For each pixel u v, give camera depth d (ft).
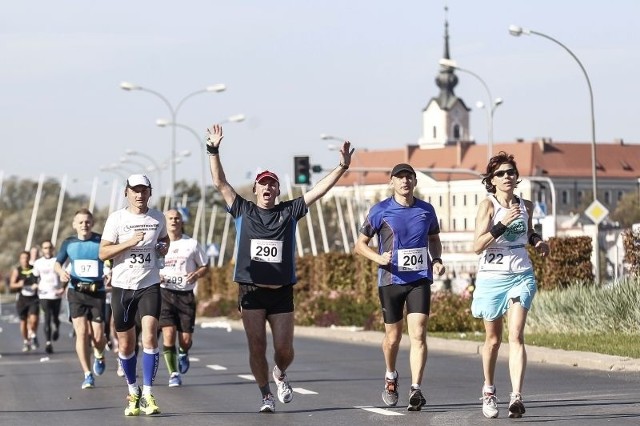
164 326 129.08
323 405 103.71
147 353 99.81
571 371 134.21
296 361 163.22
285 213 94.94
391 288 96.32
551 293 195.42
